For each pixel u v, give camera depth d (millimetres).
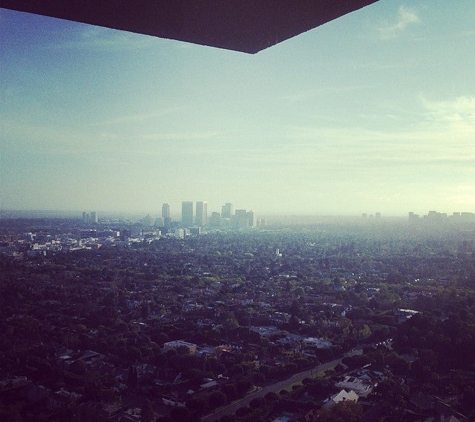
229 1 2367
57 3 2451
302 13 2533
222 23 2639
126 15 2568
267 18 2598
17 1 2436
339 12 2514
